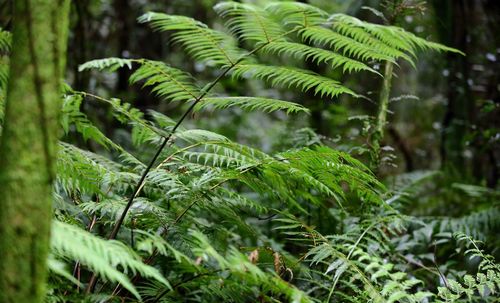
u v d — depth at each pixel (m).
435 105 6.91
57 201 2.01
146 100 6.04
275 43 2.08
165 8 6.14
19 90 1.12
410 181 4.27
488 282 2.03
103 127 4.59
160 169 2.14
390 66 2.73
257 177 2.14
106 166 2.26
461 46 4.78
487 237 3.16
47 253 1.14
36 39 1.12
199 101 2.05
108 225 2.43
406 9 2.89
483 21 5.02
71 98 1.93
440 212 4.36
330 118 4.94
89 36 5.18
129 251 1.46
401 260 2.71
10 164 1.10
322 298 2.34
